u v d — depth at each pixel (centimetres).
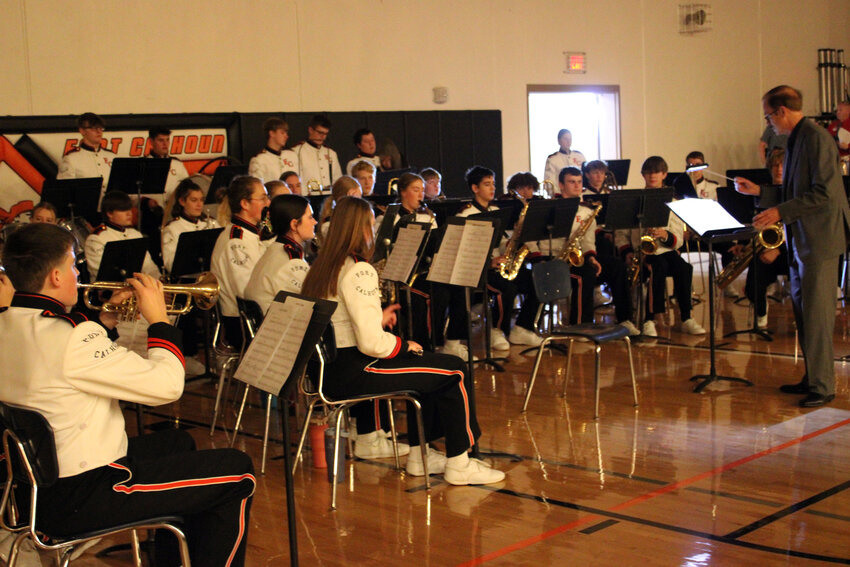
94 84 798
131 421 504
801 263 463
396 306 366
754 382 523
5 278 268
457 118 1040
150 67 829
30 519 227
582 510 340
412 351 357
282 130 788
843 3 1486
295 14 920
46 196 595
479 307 751
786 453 395
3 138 748
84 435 231
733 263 688
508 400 511
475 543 314
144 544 327
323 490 379
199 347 697
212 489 246
